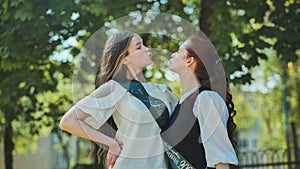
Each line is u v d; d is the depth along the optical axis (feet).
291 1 23.88
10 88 23.57
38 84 24.02
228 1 23.39
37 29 21.02
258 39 22.74
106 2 20.15
